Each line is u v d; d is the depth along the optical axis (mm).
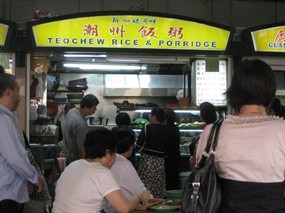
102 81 8227
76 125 5215
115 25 5055
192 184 1861
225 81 5973
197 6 8078
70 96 7750
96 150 2699
